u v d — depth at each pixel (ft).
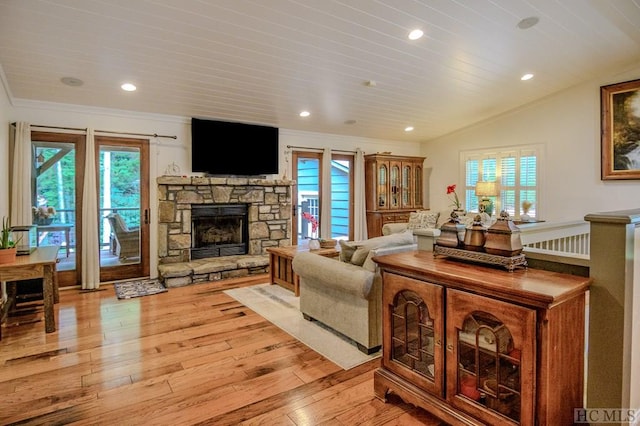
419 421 6.52
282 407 6.93
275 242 19.63
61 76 12.53
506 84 16.81
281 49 11.89
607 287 5.41
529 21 11.41
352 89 15.69
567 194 18.57
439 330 6.06
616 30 12.60
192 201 17.22
